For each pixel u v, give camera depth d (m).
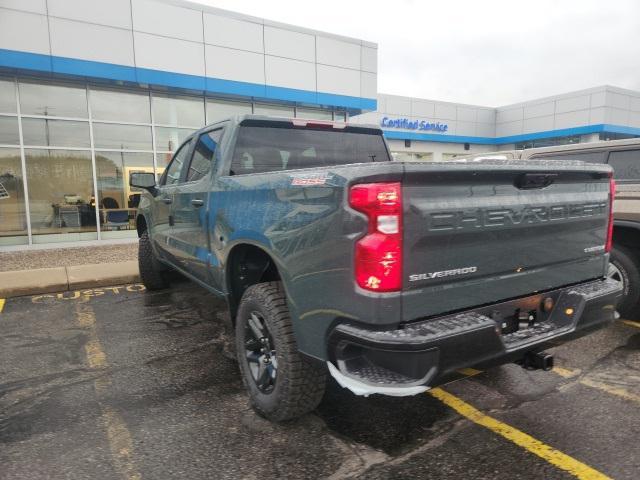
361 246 2.06
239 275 3.29
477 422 2.89
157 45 11.07
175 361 3.93
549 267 2.70
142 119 11.94
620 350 4.04
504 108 28.33
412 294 2.11
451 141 26.97
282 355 2.63
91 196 11.58
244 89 12.32
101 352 4.15
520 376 3.54
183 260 4.34
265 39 12.52
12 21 9.52
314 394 2.69
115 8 10.52
